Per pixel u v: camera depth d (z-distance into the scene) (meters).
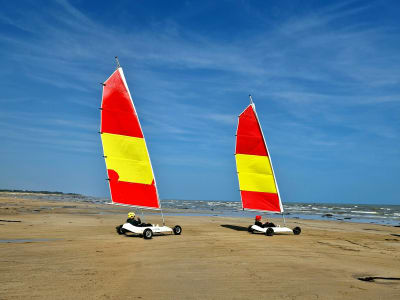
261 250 13.05
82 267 9.20
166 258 10.88
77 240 14.42
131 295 6.68
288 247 14.20
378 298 6.88
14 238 14.42
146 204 17.66
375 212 78.69
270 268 9.65
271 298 6.70
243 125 20.92
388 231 25.55
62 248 12.24
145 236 15.59
